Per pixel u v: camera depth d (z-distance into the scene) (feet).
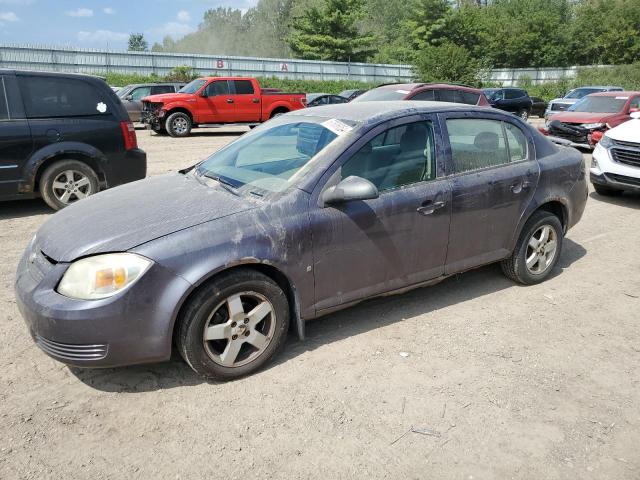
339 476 8.24
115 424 9.36
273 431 9.21
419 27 179.52
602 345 12.28
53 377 10.75
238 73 141.69
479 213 13.39
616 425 9.51
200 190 11.83
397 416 9.64
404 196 12.03
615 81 134.41
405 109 12.70
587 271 16.90
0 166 21.36
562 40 177.17
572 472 8.39
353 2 173.78
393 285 12.43
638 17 165.99
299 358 11.49
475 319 13.39
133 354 9.70
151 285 9.50
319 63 152.25
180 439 9.00
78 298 9.37
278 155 12.44
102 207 11.37
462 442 9.01
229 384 10.55
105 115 23.41
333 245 11.18
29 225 21.35
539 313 13.82
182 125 57.21
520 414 9.76
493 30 183.42
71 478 8.14
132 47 304.91
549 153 15.26
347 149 11.49
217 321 10.33
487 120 13.99
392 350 11.86
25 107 21.70
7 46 114.93
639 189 25.12
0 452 8.62
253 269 10.53
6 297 14.37
